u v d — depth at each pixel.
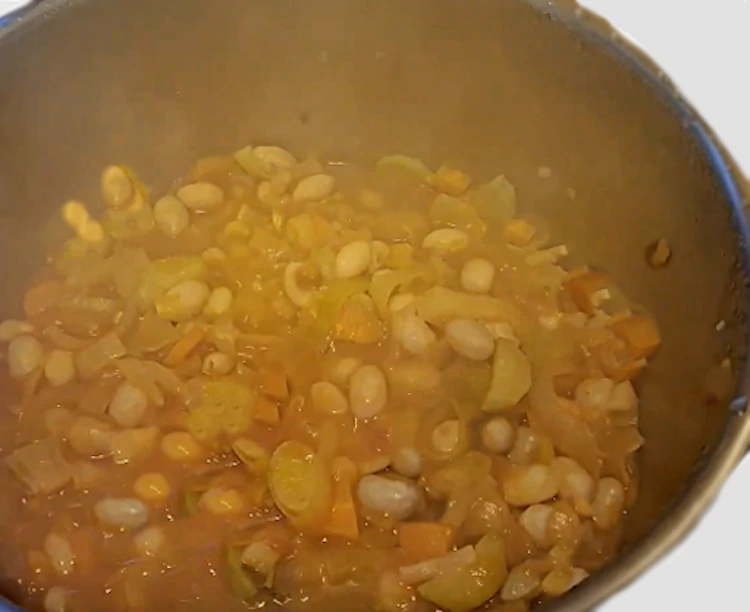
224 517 0.25
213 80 0.30
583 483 0.25
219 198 0.31
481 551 0.23
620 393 0.27
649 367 0.27
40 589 0.24
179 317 0.29
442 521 0.24
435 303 0.29
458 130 0.30
